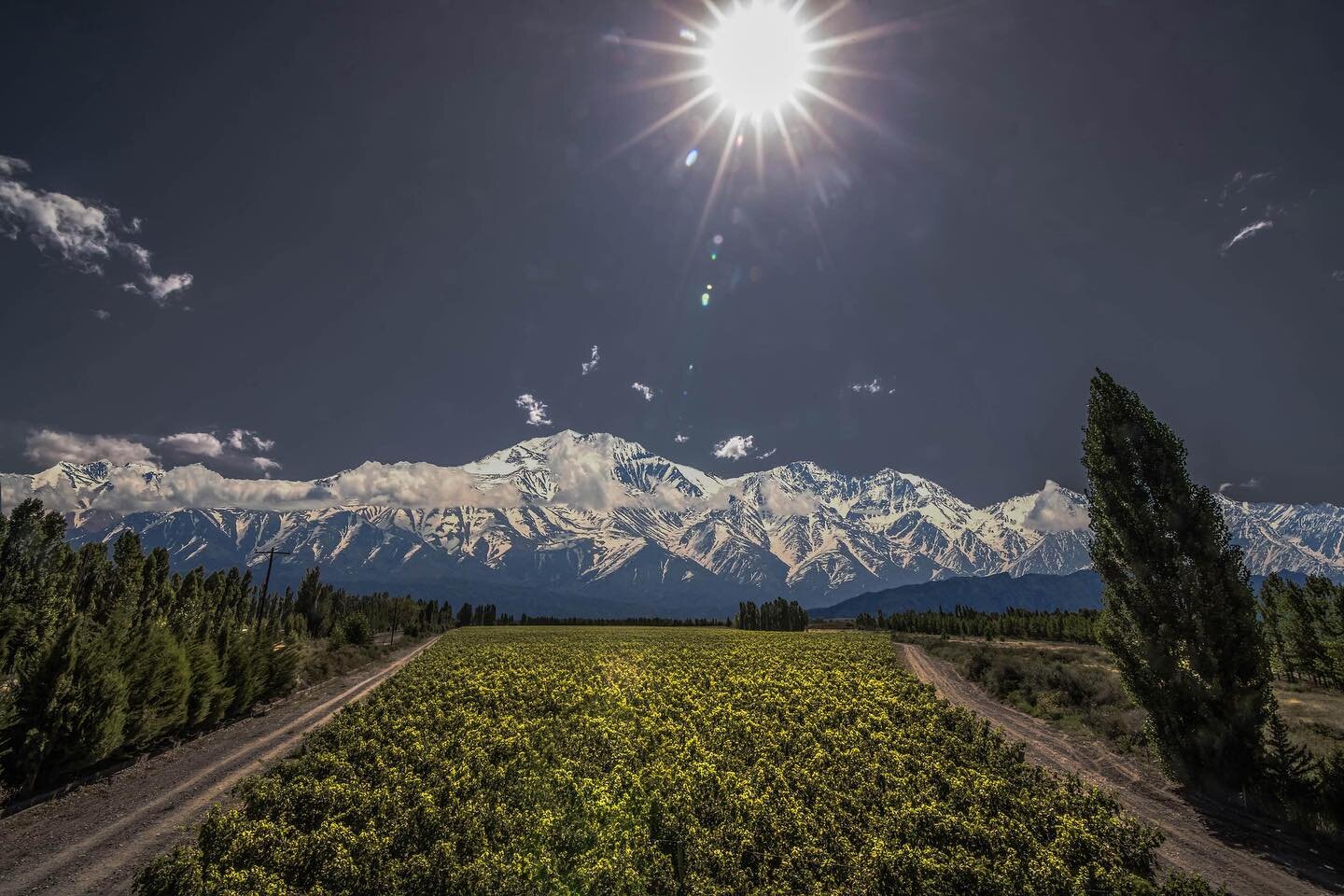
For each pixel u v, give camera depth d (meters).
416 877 12.44
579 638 97.81
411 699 34.25
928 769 20.42
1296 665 43.09
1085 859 13.96
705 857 13.64
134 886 12.19
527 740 23.58
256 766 23.11
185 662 27.06
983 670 50.03
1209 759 19.48
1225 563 20.52
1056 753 25.48
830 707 31.91
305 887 12.64
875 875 12.82
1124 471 22.62
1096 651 66.19
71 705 20.53
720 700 33.88
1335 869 14.62
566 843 14.87
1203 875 14.38
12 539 35.62
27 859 14.88
